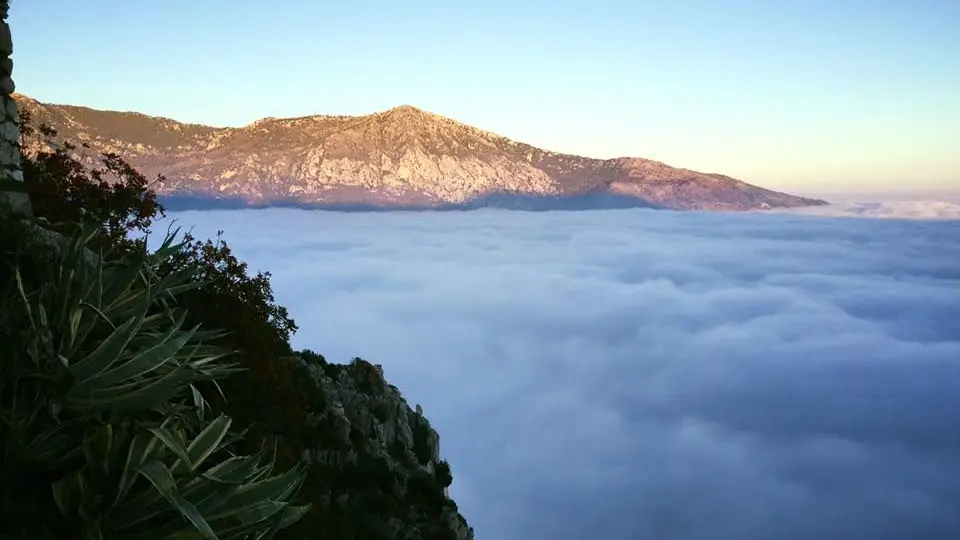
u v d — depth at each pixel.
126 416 6.36
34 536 5.20
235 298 17.94
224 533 5.98
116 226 18.55
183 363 6.91
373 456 23.80
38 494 5.60
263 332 18.67
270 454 12.36
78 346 6.71
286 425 17.42
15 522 5.15
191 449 6.39
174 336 7.35
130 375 6.48
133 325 6.75
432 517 23.80
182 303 15.16
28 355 6.19
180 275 8.63
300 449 17.64
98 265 7.45
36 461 5.64
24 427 5.65
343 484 20.34
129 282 7.69
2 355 5.85
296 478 6.70
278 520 6.40
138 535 5.61
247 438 12.29
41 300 6.70
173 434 6.14
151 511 5.70
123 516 5.65
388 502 20.92
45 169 18.33
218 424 6.61
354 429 24.88
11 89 9.97
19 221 8.35
